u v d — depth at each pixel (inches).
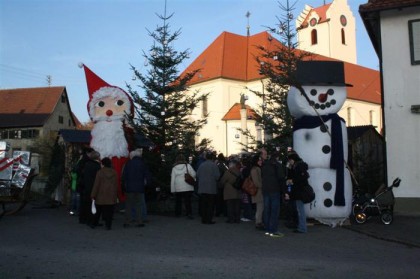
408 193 563.2
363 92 2181.3
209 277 254.4
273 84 618.8
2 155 560.4
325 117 460.4
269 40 661.9
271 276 257.8
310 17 2488.9
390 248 349.7
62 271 263.3
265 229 427.5
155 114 609.6
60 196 687.1
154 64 620.4
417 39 574.9
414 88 571.5
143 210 482.3
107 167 428.5
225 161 603.2
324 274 263.6
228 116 1823.3
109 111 585.0
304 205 443.8
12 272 258.8
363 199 475.5
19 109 2177.7
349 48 2524.6
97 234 402.6
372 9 583.2
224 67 1902.1
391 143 576.1
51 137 1494.8
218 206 560.4
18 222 480.7
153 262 290.2
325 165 454.0
